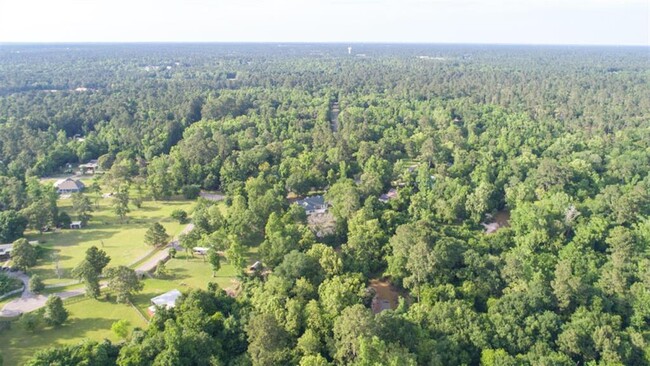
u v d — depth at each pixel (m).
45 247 132.12
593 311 89.31
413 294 103.25
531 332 83.88
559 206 135.38
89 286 104.56
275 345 81.12
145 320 98.81
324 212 144.75
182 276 116.56
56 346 90.12
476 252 110.88
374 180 158.50
